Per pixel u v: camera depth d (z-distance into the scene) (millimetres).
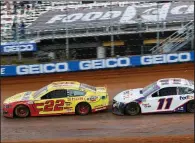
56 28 25531
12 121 13984
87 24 25578
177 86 13750
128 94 14258
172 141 10734
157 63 22141
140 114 13812
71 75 21516
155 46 23984
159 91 13766
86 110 14234
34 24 26000
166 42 24188
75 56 24484
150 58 22109
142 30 24703
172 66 21781
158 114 13766
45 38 24766
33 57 23781
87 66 22016
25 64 22016
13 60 23172
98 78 20641
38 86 19984
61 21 26078
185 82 14078
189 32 24391
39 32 25312
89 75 21266
